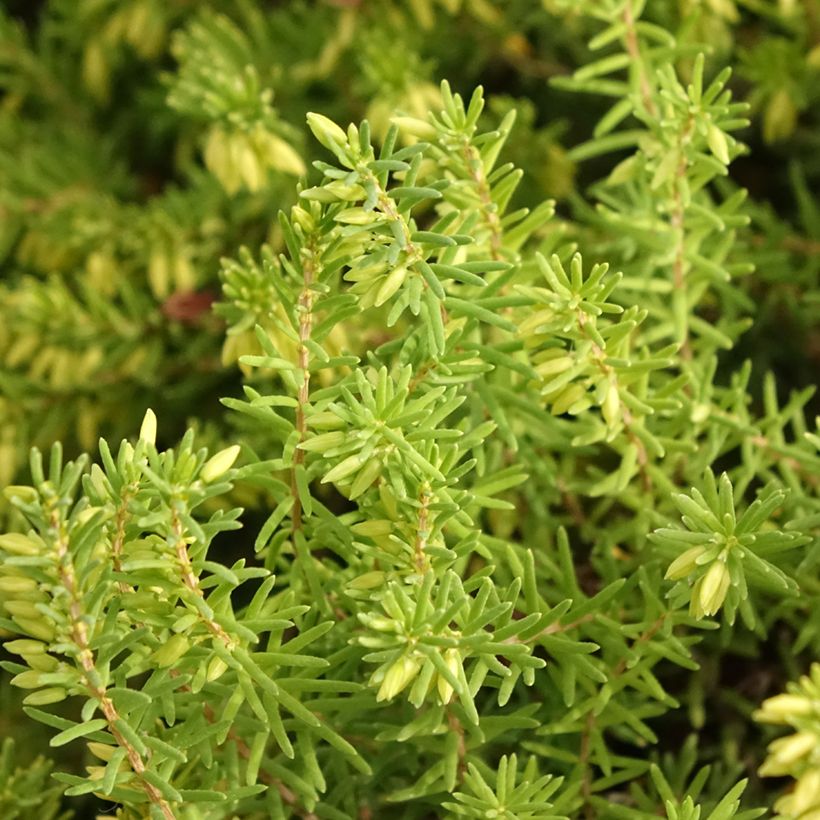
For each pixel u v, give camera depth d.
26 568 0.19
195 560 0.20
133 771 0.20
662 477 0.24
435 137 0.23
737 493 0.25
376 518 0.21
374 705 0.22
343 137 0.20
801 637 0.24
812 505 0.24
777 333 0.31
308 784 0.22
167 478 0.19
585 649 0.22
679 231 0.26
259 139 0.28
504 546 0.23
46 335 0.32
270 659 0.20
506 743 0.24
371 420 0.20
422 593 0.20
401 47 0.31
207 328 0.32
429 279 0.21
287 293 0.21
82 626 0.19
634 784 0.23
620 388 0.23
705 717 0.26
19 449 0.31
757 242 0.31
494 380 0.24
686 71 0.32
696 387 0.25
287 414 0.27
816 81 0.32
